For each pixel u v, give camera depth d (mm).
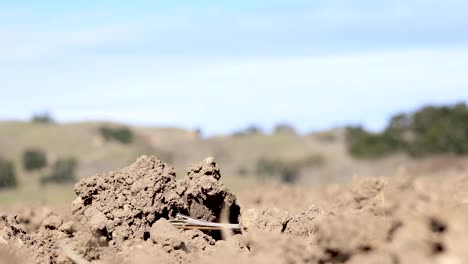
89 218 9305
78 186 9484
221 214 9859
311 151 76625
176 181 9789
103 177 9555
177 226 9375
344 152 72062
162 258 8320
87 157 99375
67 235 9336
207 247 8875
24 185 69812
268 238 7621
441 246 6168
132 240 8914
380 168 58781
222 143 89250
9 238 9266
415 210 6859
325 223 7129
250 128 99062
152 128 123000
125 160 80125
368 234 6797
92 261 8734
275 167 71938
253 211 9203
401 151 64125
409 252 6184
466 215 6426
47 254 8891
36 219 13008
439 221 6352
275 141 88000
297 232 8875
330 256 6891
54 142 104438
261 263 7199
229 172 73500
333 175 62969
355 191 9453
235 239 8977
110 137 108500
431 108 65438
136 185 9398
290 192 21031
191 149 87312
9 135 105438
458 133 62875
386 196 8062
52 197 30500
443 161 51125
